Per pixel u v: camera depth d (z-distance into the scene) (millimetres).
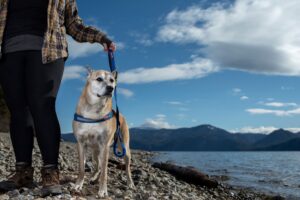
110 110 2014
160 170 4582
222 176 6207
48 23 1738
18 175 1819
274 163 13680
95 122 1938
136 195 2141
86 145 2041
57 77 1795
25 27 1727
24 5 1734
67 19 1935
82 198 1727
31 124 1850
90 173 2854
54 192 1694
